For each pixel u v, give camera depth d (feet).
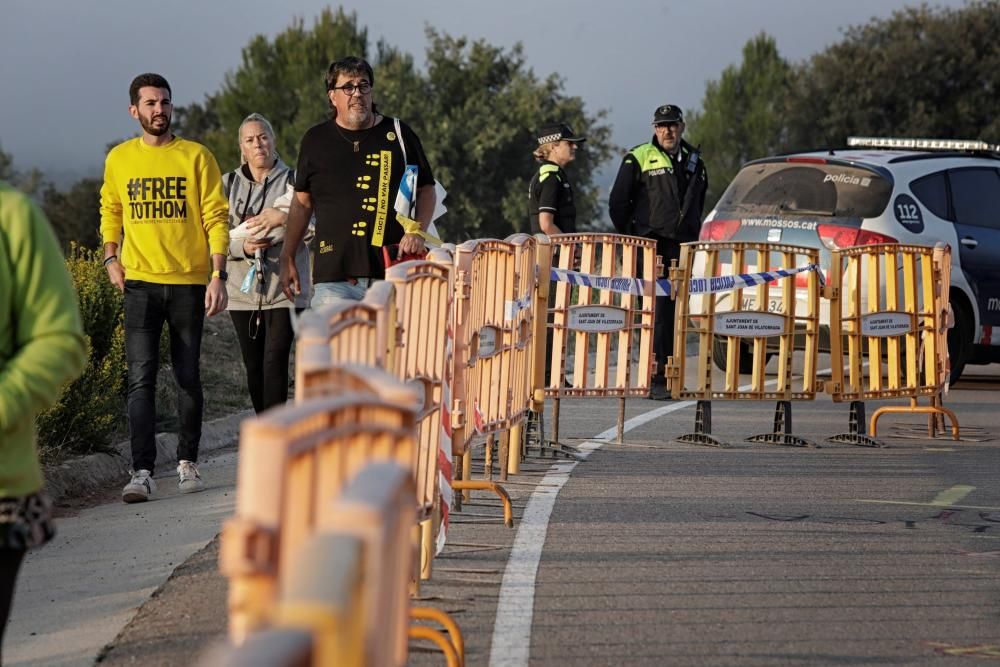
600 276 87.76
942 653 42.42
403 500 19.21
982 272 122.21
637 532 59.67
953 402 119.65
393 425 24.29
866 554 56.65
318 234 67.36
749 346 132.77
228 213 73.36
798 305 117.29
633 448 87.04
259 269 73.92
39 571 53.11
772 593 49.47
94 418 77.71
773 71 623.77
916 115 483.51
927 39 491.72
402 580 21.18
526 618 45.37
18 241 28.55
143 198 70.54
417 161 68.28
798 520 63.46
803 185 120.16
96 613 46.37
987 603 48.93
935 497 70.85
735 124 631.15
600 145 492.95
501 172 483.51
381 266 66.90
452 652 38.75
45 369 28.19
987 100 483.51
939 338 97.86
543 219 106.32
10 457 28.48
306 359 25.11
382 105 486.38
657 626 44.62
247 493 18.12
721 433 96.02
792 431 98.53
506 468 73.41
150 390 70.38
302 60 519.19
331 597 14.29
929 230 118.21
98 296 87.97
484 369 66.85
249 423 18.21
